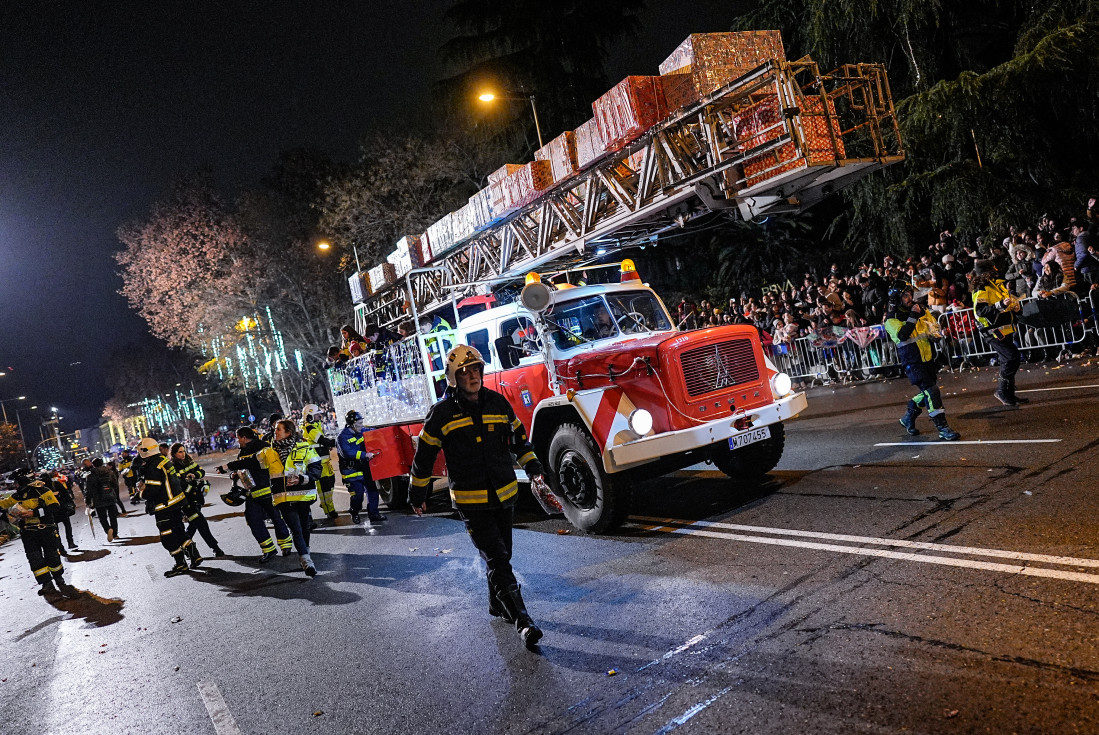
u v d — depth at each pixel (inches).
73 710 206.4
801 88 274.1
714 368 261.4
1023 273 468.1
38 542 405.4
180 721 180.2
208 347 1595.7
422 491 194.9
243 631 246.8
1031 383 382.9
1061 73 553.0
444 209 1179.9
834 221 768.9
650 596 195.9
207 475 1232.2
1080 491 203.0
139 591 357.1
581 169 339.3
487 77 1002.7
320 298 1572.3
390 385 410.9
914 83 642.2
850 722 119.3
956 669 128.3
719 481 319.9
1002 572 162.4
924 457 279.3
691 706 135.3
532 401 298.8
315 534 412.2
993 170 607.5
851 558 191.0
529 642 175.8
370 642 208.5
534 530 299.3
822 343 569.3
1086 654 124.3
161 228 1492.4
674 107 296.8
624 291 328.5
